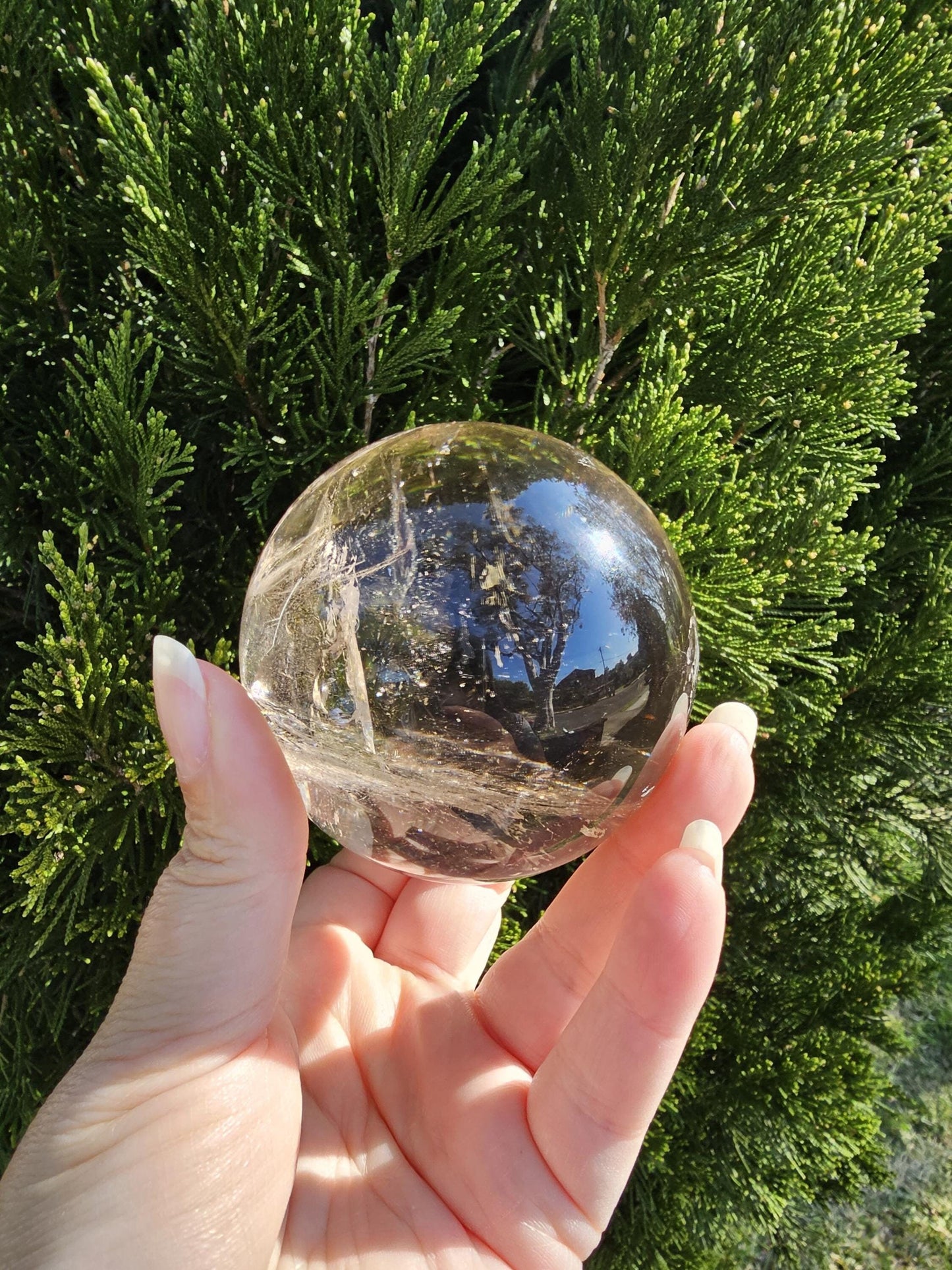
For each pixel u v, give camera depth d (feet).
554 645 0.38
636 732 0.41
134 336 0.70
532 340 0.76
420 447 0.42
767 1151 0.87
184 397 0.71
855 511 0.94
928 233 0.70
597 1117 0.48
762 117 0.60
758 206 0.61
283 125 0.62
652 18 0.68
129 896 0.64
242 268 0.58
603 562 0.39
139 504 0.62
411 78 0.60
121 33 0.65
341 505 0.41
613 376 0.80
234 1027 0.46
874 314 0.70
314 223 0.68
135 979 0.47
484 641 0.38
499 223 0.77
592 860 0.58
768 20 0.66
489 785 0.39
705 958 0.44
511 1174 0.51
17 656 0.72
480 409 0.74
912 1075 1.33
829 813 0.90
